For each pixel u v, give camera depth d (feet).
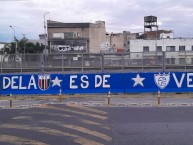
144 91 82.94
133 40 292.61
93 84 83.56
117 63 92.17
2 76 83.51
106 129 42.29
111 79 83.41
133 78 83.15
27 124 46.21
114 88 83.30
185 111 57.52
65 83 83.41
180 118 50.26
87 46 340.59
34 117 52.16
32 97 82.58
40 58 93.81
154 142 35.22
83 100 75.82
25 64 95.14
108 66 92.32
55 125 45.03
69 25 344.69
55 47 341.00
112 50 339.98
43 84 83.15
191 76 82.84
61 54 93.50
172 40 289.74
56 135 38.81
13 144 34.76
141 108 62.03
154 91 82.84
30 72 92.27
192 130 41.34
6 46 351.87
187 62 92.07
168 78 82.79
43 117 51.98
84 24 344.28
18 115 54.65
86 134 39.27
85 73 83.76
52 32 346.95
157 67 91.04
